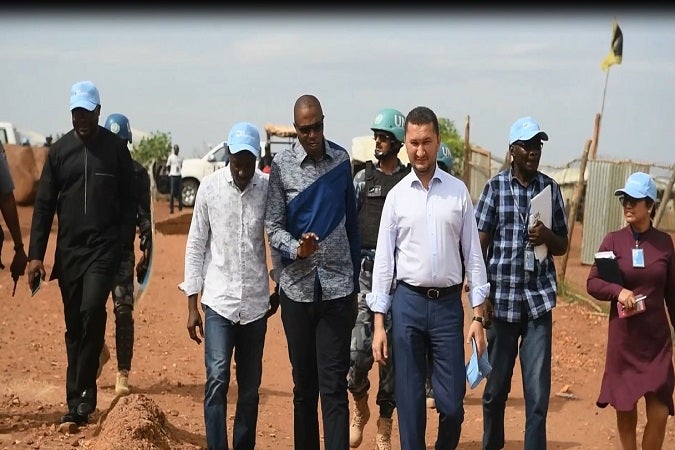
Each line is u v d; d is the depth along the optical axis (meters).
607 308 13.40
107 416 6.77
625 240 6.61
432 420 8.36
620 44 21.59
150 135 40.38
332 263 6.14
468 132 25.17
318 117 6.04
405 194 5.84
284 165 6.17
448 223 5.77
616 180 18.45
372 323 7.20
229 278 6.20
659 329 6.50
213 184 6.24
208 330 6.18
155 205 35.19
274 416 8.38
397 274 5.88
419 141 5.75
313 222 6.12
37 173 27.70
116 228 7.15
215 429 6.07
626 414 6.66
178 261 18.31
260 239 6.28
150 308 13.46
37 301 13.61
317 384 6.32
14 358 10.25
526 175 6.59
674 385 6.58
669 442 7.68
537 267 6.49
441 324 5.80
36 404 8.16
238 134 6.12
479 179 25.94
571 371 10.20
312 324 6.17
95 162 7.03
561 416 8.59
